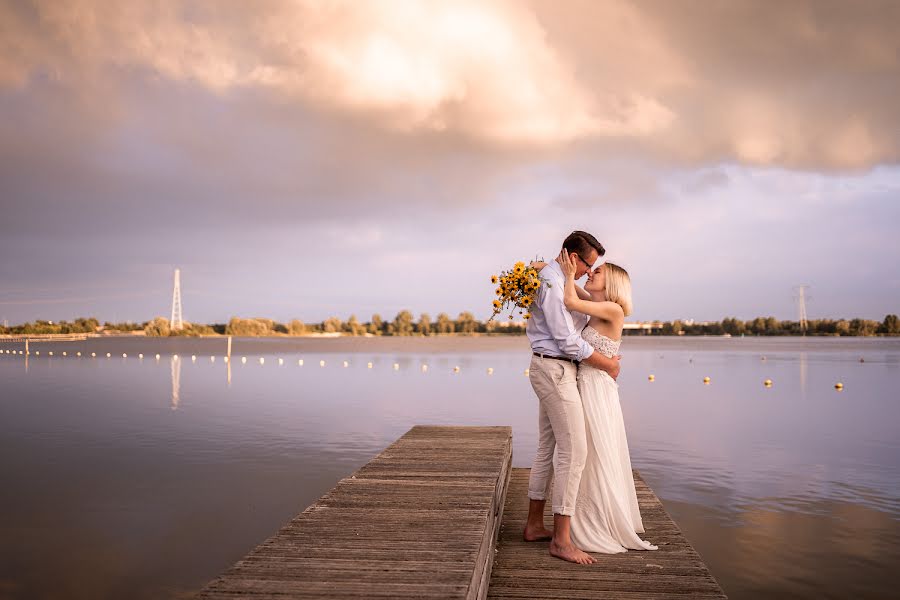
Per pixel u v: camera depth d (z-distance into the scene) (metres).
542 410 4.56
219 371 40.50
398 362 52.84
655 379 34.00
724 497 9.41
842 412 19.61
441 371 40.28
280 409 19.97
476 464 5.60
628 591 3.73
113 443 13.86
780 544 7.39
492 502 4.23
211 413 18.97
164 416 18.30
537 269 4.24
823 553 7.09
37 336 157.25
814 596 6.00
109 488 9.98
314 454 12.58
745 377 35.12
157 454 12.63
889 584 6.26
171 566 6.82
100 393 25.52
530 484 4.69
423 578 2.84
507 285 4.09
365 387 28.28
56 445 13.65
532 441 13.81
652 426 16.58
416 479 4.99
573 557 4.21
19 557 7.06
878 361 53.56
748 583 6.31
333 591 2.68
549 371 4.18
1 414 18.83
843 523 8.14
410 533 3.53
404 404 21.31
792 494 9.58
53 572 6.64
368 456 12.37
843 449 13.19
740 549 7.23
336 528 3.63
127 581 6.42
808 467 11.41
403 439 6.97
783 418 18.17
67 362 51.53
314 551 3.22
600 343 4.39
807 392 26.41
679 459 12.15
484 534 3.52
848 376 35.59
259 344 132.50
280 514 8.63
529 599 3.63
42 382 31.27
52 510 8.82
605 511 4.43
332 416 18.22
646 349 95.88
